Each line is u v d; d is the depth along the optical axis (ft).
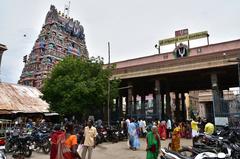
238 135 38.22
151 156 24.61
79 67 79.51
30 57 186.50
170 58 86.43
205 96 183.32
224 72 77.51
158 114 85.05
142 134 70.54
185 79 96.07
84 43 231.91
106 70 83.66
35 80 175.22
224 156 21.63
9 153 43.42
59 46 191.42
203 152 24.34
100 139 57.67
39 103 103.50
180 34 89.92
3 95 97.66
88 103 75.10
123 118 80.89
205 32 84.69
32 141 45.68
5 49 105.81
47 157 40.42
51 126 62.69
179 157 23.08
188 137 67.26
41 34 189.06
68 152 17.99
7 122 55.77
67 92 74.64
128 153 43.73
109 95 79.87
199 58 77.41
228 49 75.20
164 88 115.34
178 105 124.57
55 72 80.33
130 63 95.66
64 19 204.33
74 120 80.38
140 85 109.19
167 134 69.00
